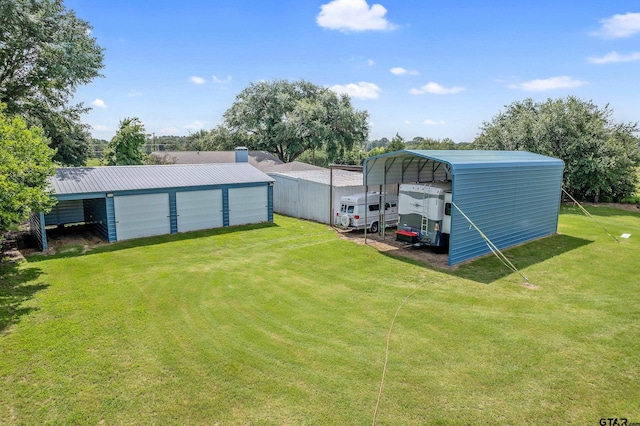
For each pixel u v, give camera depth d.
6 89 21.89
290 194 23.94
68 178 17.25
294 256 14.78
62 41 21.09
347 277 12.34
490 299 10.49
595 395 6.37
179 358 7.48
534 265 13.63
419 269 13.15
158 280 12.00
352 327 8.81
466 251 13.95
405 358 7.49
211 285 11.58
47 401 6.22
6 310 9.66
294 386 6.61
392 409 6.03
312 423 5.73
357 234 18.69
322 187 21.48
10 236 18.08
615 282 11.91
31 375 6.91
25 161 11.99
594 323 8.99
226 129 51.53
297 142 46.81
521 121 31.11
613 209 27.58
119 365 7.24
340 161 49.72
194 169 21.36
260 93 49.16
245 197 20.89
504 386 6.61
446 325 8.90
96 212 18.42
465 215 13.61
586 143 28.33
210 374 6.96
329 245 16.44
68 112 25.64
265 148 50.34
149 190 17.75
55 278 12.14
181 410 6.01
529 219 17.11
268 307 9.95
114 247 16.12
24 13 19.20
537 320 9.16
